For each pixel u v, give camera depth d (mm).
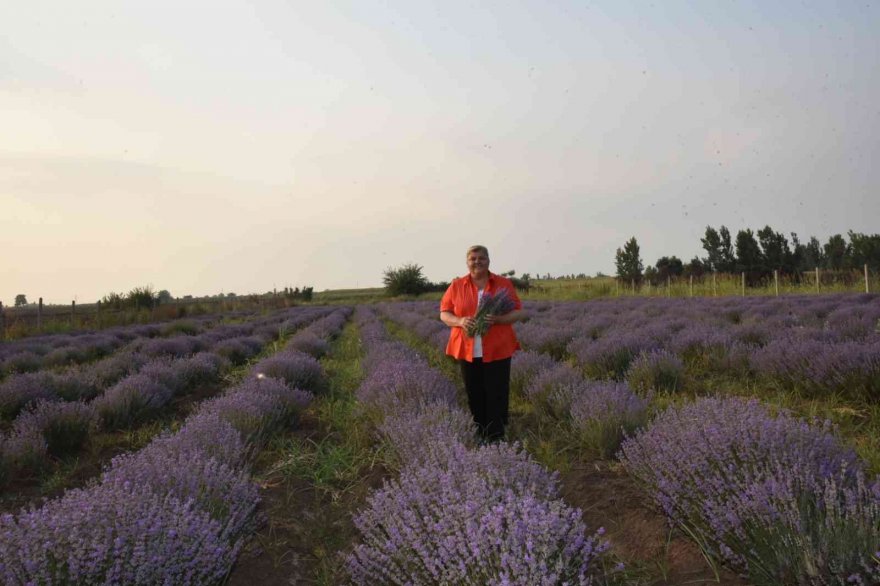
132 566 1944
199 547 2182
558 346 9469
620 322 11797
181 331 17719
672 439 3057
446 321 4484
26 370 9969
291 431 5414
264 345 13078
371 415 5184
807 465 2498
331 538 3113
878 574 1957
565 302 24234
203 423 3992
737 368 6871
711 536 2545
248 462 4102
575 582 2078
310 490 3848
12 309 24766
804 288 22891
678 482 2797
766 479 2432
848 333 7668
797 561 2154
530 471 2828
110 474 2920
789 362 5953
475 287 4500
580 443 4273
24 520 2008
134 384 6184
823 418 4676
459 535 2088
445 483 2549
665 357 6473
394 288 55688
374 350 9352
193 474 2906
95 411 5395
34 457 4320
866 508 2133
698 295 25672
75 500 2254
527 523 2057
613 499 3314
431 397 4980
